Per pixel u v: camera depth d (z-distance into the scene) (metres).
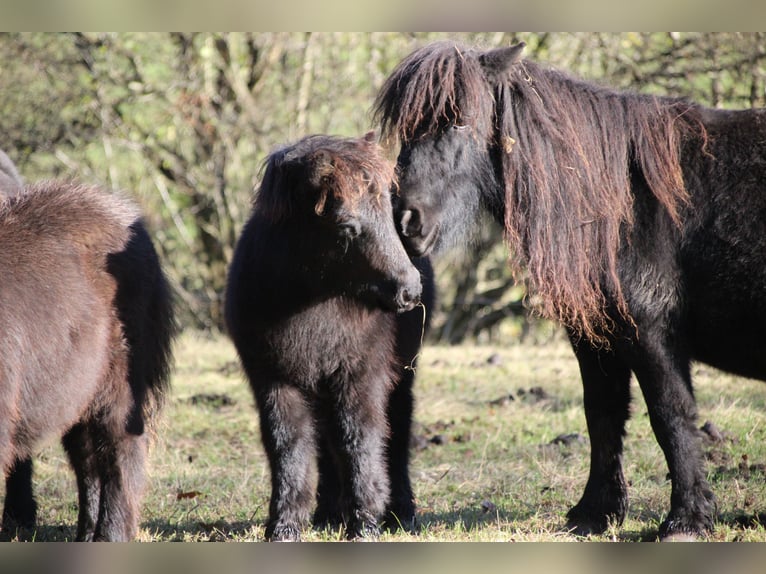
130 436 14.33
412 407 16.11
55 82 41.03
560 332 35.22
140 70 41.53
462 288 40.38
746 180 13.09
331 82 41.25
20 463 15.85
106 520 14.03
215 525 15.47
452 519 15.65
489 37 38.41
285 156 13.30
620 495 14.56
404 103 13.46
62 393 13.15
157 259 15.72
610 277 13.43
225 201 40.66
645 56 37.94
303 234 13.34
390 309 13.45
